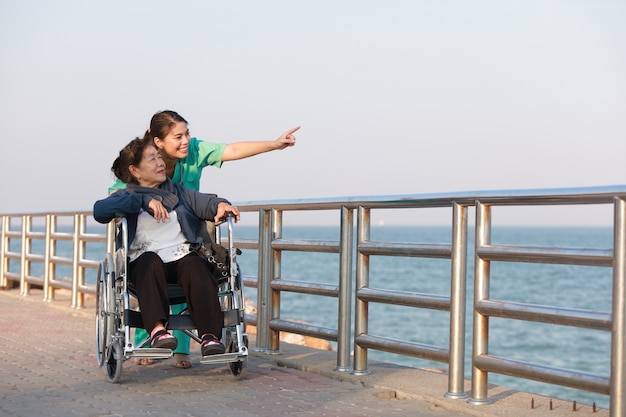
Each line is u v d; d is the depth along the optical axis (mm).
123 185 5586
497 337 27328
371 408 4488
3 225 13672
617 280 3834
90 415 4246
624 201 3822
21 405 4512
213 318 4992
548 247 4203
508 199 4348
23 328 8250
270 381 5301
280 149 5852
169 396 4785
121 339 5094
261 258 6645
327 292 5844
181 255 5203
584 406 4484
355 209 5641
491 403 4566
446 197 4742
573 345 25781
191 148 5789
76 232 10602
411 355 5043
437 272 66062
